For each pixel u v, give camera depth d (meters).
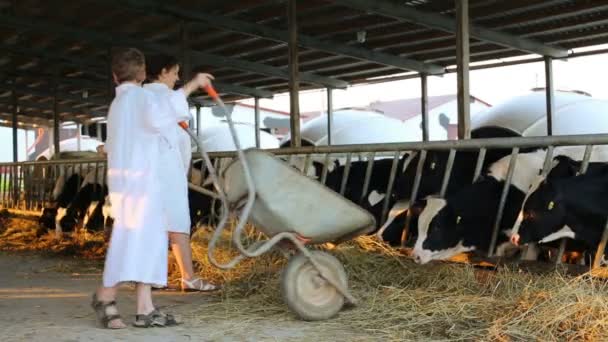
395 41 14.42
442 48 14.78
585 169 5.36
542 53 14.39
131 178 4.46
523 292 4.70
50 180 13.66
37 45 15.81
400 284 5.53
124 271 4.38
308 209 4.59
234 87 19.98
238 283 5.70
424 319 4.54
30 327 4.61
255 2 11.65
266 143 23.80
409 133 20.92
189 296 5.65
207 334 4.37
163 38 14.67
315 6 11.94
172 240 5.66
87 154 18.11
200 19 12.24
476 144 6.04
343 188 7.32
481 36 13.20
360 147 7.07
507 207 5.83
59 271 7.58
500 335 4.05
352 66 16.98
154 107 4.45
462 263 5.77
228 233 7.16
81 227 10.35
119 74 4.65
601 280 4.93
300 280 4.60
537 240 5.12
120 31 14.10
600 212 5.05
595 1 11.34
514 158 5.75
